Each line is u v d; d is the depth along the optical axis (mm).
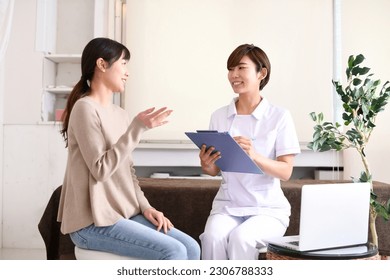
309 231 1708
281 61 4551
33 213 4156
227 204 2232
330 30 4555
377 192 2795
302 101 4551
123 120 1924
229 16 4562
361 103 2143
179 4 4574
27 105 4258
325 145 2189
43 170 4156
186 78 4578
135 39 4582
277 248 1780
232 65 2223
